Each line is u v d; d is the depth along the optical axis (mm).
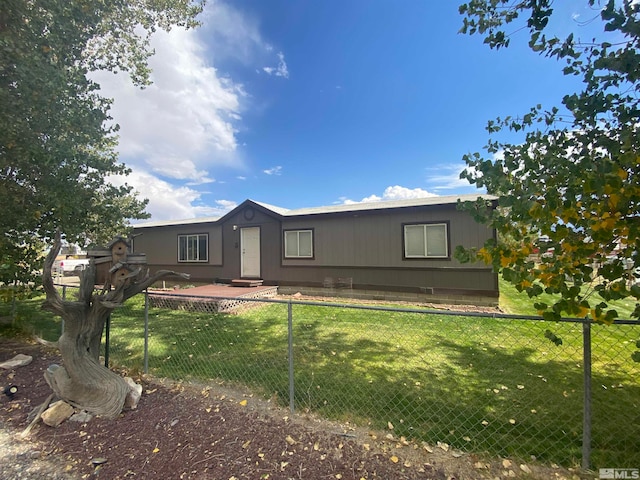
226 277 12219
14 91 3674
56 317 7066
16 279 4898
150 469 2016
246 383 3465
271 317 6926
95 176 5098
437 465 2094
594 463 2117
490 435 2467
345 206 11203
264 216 11328
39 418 2592
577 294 1631
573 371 3732
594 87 1756
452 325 5969
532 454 2234
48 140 4148
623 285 1527
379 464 2088
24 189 4453
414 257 8852
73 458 2145
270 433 2432
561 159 1688
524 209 1659
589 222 1529
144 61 7836
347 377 3609
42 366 3844
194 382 3496
